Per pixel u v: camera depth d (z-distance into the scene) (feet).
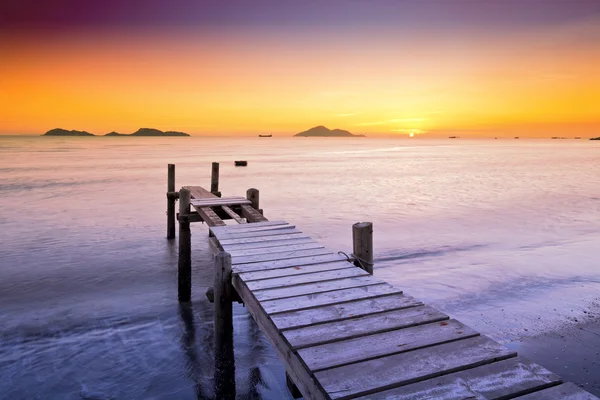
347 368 9.19
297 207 71.51
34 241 48.03
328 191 92.68
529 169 155.94
